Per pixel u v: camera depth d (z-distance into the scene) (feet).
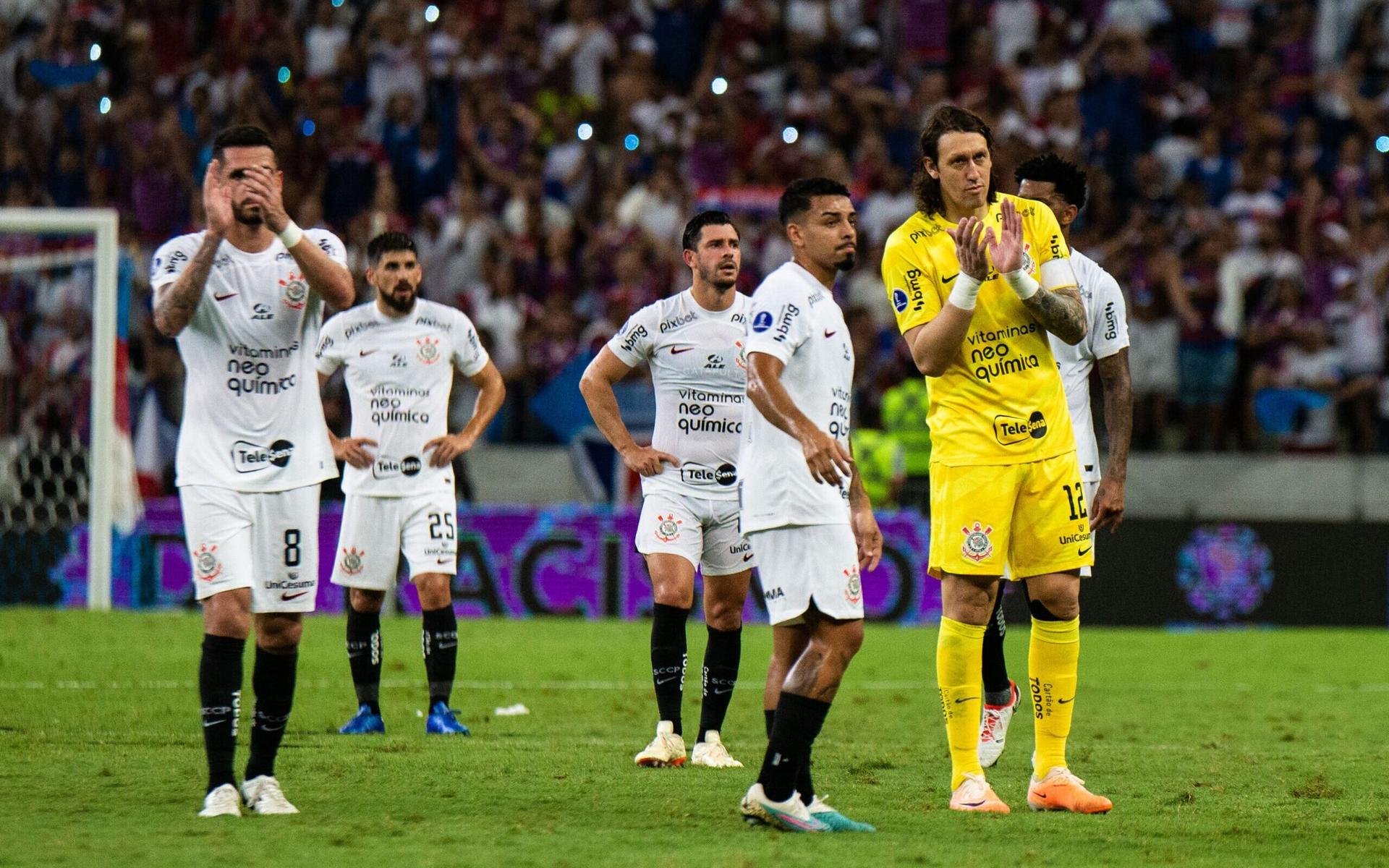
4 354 169.27
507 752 80.53
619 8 223.51
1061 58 214.07
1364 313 180.45
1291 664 133.80
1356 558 160.45
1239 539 161.38
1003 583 77.41
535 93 216.13
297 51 215.31
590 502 173.88
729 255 81.35
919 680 120.16
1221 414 177.99
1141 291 180.24
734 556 81.15
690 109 214.69
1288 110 212.64
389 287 94.84
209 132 207.31
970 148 64.49
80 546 160.76
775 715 64.64
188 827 58.44
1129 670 129.59
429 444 94.07
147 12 218.79
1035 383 65.51
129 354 179.83
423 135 203.72
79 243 180.75
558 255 190.90
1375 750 86.53
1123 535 162.61
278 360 63.46
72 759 75.05
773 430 61.31
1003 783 73.61
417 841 56.59
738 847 56.24
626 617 159.63
